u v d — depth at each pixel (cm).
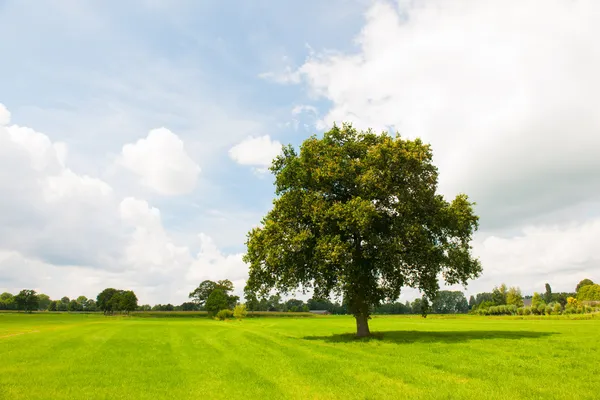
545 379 1583
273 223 3581
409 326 6719
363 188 3384
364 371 1816
